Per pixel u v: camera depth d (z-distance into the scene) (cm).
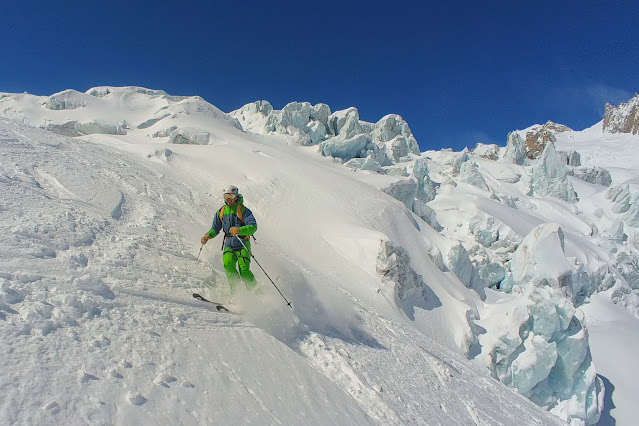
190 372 276
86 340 259
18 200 437
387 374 473
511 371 1391
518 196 4419
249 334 379
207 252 559
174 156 1611
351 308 689
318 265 1255
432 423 418
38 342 237
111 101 3969
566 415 1383
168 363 273
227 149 2281
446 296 1586
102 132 3238
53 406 197
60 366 226
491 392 727
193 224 669
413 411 418
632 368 1836
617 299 2575
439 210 3247
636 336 2142
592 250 3031
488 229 2797
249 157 2173
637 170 6331
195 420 237
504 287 2414
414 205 2892
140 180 812
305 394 331
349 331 561
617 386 1722
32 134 791
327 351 432
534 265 2250
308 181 1977
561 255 2227
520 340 1394
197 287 435
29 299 271
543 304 1411
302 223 1545
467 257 2080
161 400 237
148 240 496
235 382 293
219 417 249
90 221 468
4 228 358
